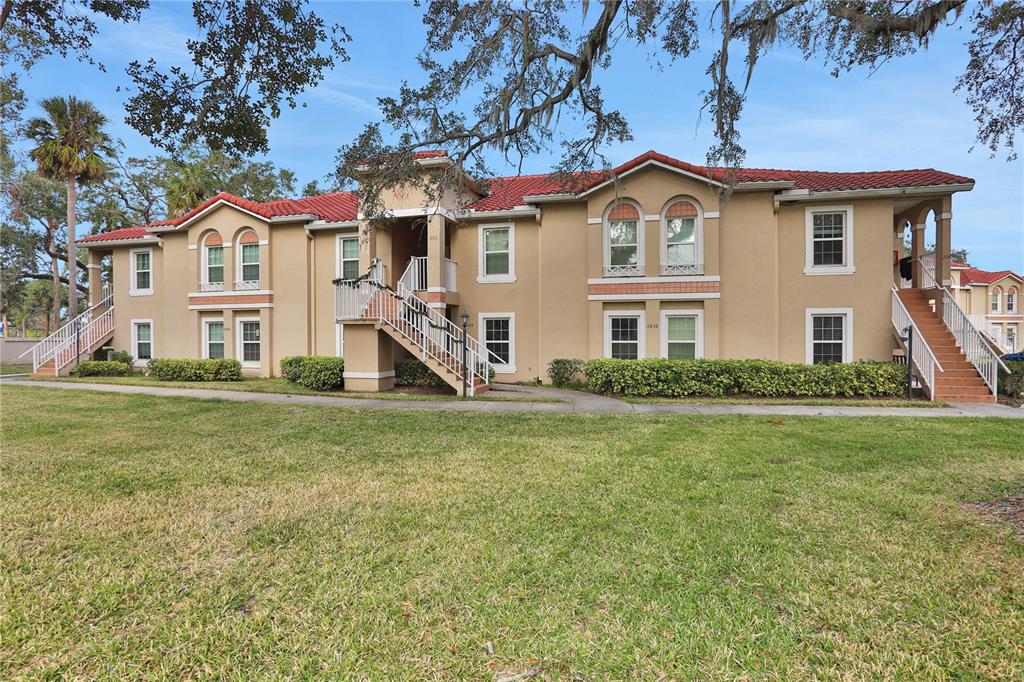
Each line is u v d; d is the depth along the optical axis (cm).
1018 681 246
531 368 1562
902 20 668
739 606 311
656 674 253
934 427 847
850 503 481
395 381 1480
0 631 288
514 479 566
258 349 1767
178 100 705
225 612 309
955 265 2989
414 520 448
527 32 748
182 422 923
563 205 1512
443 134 835
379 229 1538
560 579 345
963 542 396
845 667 257
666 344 1436
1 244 3162
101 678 253
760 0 679
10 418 963
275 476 580
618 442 752
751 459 645
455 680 250
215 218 1775
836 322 1375
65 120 2334
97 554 384
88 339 1908
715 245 1374
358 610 309
